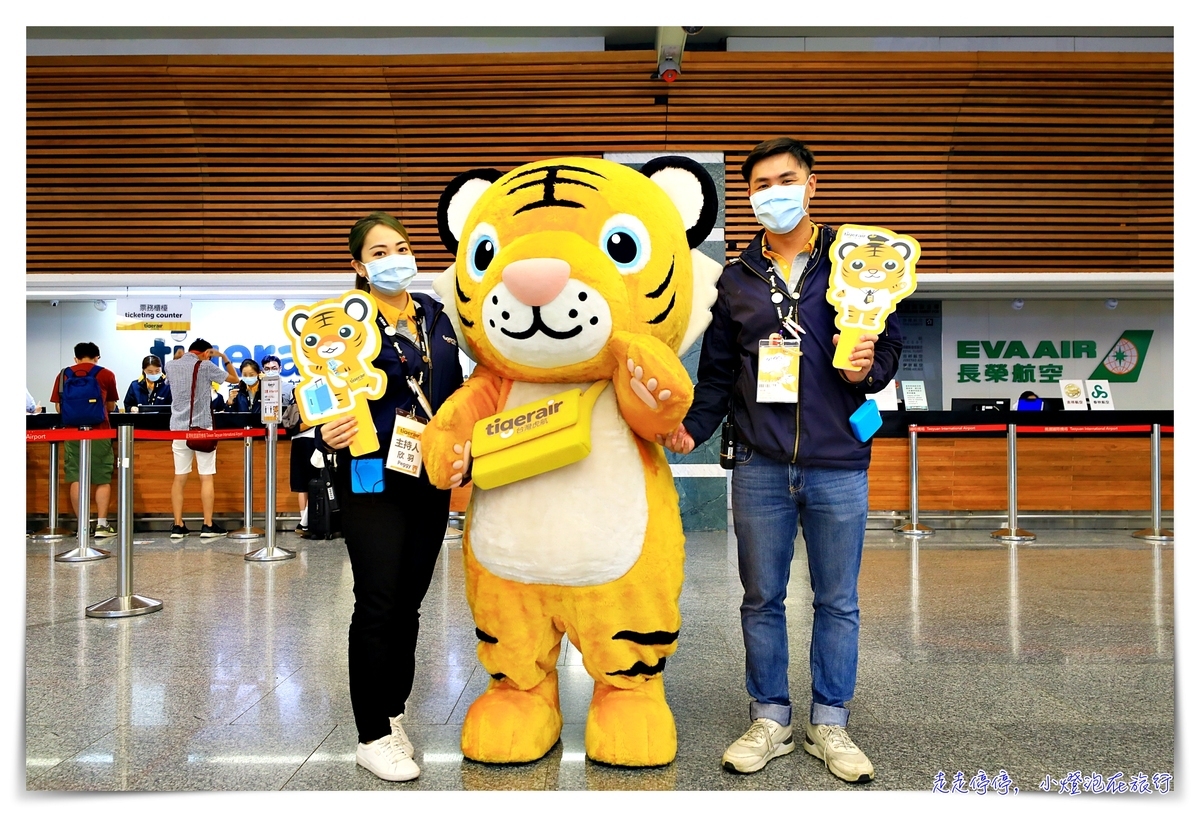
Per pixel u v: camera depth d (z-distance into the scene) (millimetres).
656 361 1788
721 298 2213
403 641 2117
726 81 7473
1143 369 9266
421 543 2107
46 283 7918
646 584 1949
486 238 1984
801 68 7406
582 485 1902
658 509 1975
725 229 7641
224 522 7301
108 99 7578
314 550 5906
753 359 2115
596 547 1885
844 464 2049
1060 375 9281
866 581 4656
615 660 1981
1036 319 9289
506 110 7586
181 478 6617
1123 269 8133
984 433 7195
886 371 2117
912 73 7488
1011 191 8039
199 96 7535
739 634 3396
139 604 3855
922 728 2326
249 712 2465
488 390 2057
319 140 7758
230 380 7738
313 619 3672
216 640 3305
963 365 9297
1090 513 7340
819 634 2121
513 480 1907
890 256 2061
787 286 2150
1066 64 7453
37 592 4332
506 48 7652
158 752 2158
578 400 1908
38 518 7289
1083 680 2768
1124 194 8078
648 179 2096
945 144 7875
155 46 7605
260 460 7301
